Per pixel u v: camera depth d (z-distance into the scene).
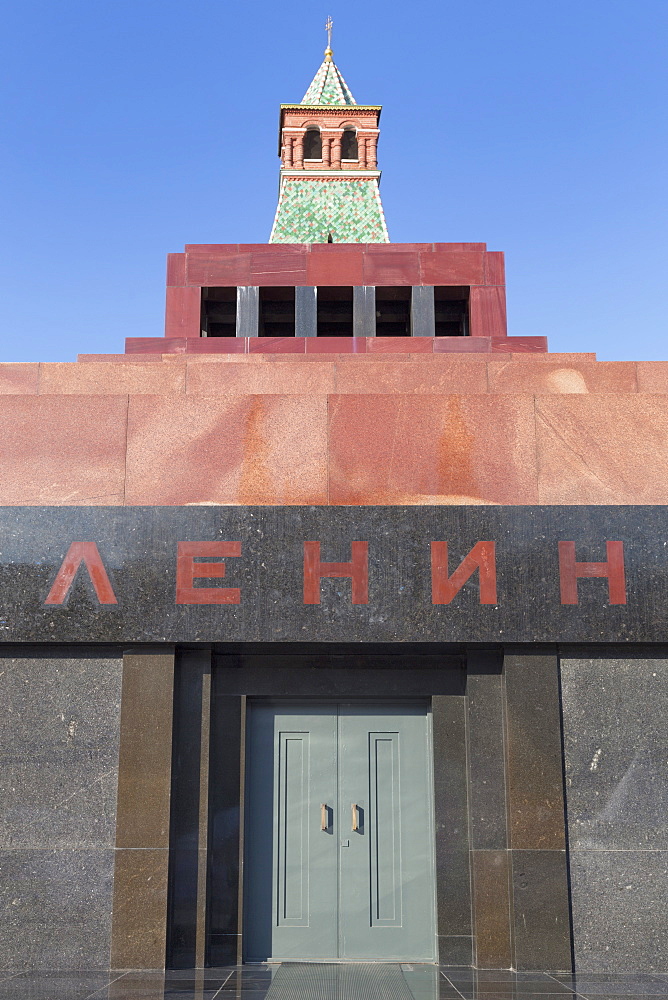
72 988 8.59
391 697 10.62
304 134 21.89
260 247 16.53
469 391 12.12
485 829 9.95
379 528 10.33
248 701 10.69
